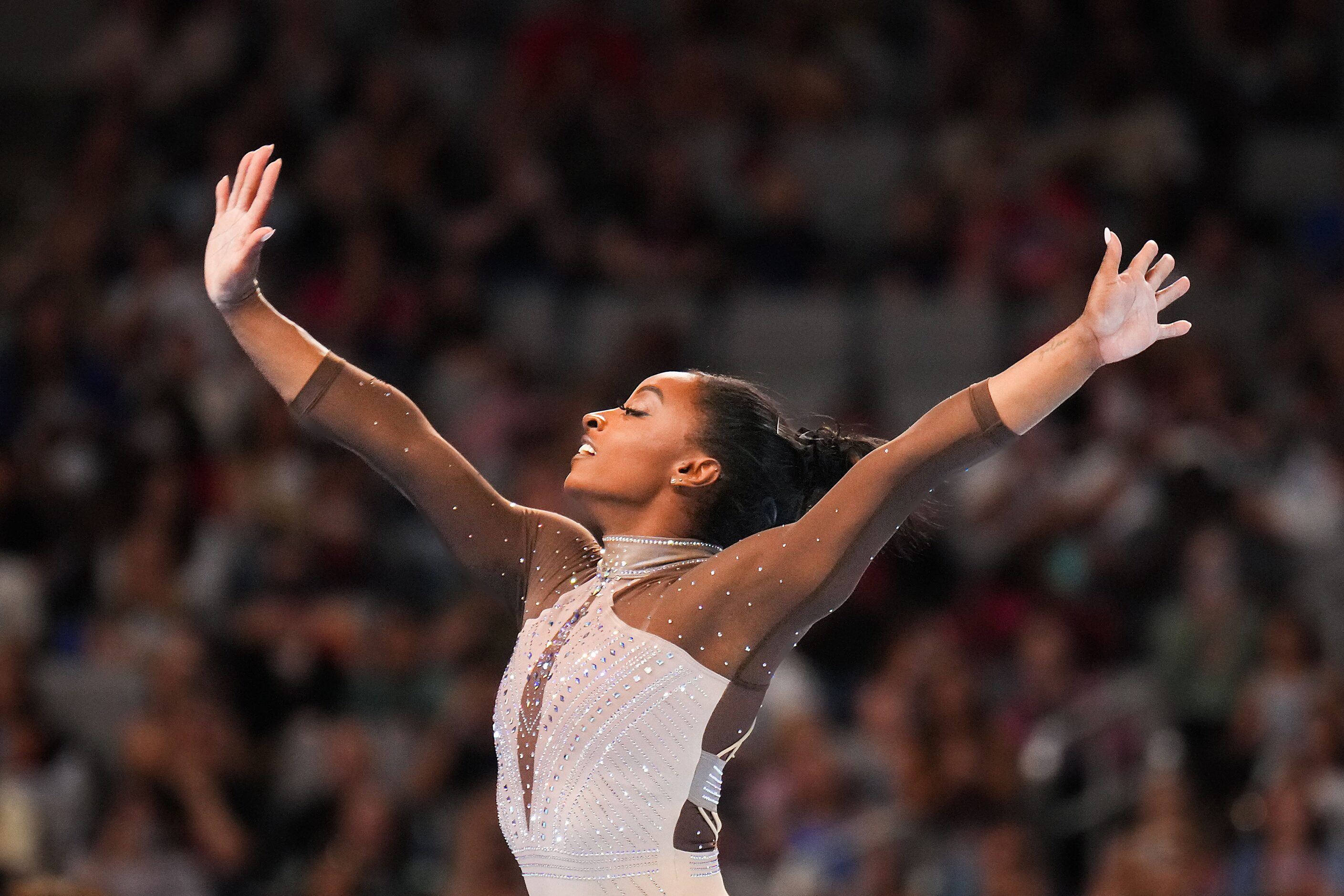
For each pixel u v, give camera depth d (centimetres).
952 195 4081
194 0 4541
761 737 2848
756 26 4462
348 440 1184
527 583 1158
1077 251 3916
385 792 2733
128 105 4372
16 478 3378
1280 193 4250
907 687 2817
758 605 1024
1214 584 2969
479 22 4597
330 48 4384
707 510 1107
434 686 3014
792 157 4266
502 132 4197
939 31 4328
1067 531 3195
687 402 1126
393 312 3838
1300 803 2492
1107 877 2461
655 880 1019
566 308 3962
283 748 2916
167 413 3497
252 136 4150
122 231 4159
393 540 3381
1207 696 2870
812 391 3803
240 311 1191
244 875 2730
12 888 1695
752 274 4053
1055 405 1007
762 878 2595
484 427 3556
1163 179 3994
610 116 4212
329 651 3042
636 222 4091
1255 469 3406
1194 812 2594
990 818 2564
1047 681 2861
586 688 1033
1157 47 4303
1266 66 4409
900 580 3175
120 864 2656
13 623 3136
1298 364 3675
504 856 2516
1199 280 3903
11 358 3741
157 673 2856
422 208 4106
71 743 2961
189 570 3259
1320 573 3144
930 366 3834
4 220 4706
